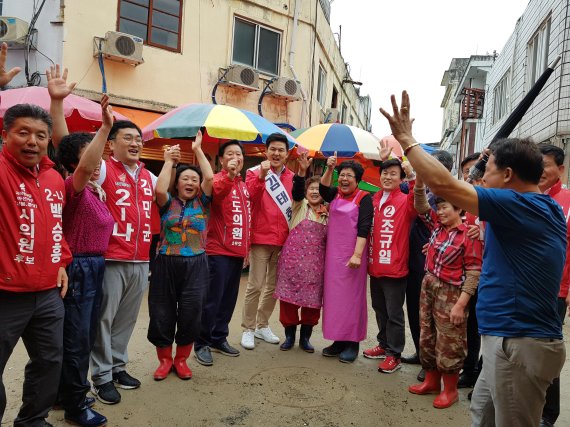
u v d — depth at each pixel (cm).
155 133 514
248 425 285
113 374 324
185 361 353
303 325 429
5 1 766
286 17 1028
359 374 375
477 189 187
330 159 409
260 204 418
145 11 838
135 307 320
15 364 352
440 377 341
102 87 787
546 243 190
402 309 382
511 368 192
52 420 279
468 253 310
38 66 757
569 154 723
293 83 991
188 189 341
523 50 991
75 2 757
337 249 394
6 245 214
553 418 280
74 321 262
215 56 920
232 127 509
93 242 268
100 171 291
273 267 443
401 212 375
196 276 339
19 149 217
